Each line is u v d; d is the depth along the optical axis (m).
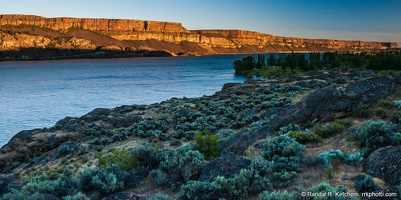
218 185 12.41
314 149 17.09
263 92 62.25
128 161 18.20
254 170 13.43
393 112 19.77
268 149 16.55
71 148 34.69
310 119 23.53
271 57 186.25
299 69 148.88
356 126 18.67
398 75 27.41
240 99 56.56
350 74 80.62
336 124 19.53
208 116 43.06
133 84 141.62
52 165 30.77
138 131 38.22
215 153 21.09
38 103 92.56
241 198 12.09
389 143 14.94
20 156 36.12
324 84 62.84
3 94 113.81
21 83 155.12
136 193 14.55
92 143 35.91
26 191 14.27
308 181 12.70
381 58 107.25
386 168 12.27
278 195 10.66
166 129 40.38
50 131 44.31
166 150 20.42
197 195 12.45
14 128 62.16
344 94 23.70
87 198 13.05
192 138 34.81
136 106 58.53
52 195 13.41
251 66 179.00
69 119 52.97
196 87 122.44
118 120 45.50
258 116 36.94
